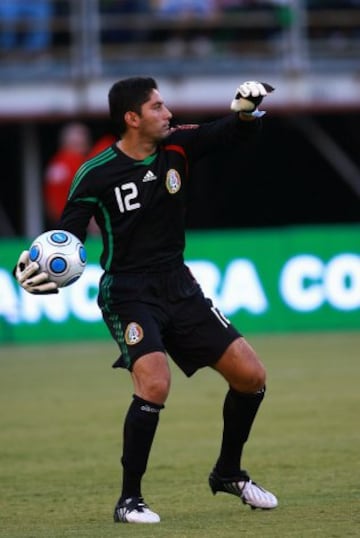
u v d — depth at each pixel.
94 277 55.25
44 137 72.62
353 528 19.34
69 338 55.28
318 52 69.50
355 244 56.94
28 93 66.69
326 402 35.88
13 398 38.84
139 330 20.22
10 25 66.50
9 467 27.53
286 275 56.25
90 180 20.44
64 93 67.00
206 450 29.00
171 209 20.56
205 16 67.81
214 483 21.58
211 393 39.41
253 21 68.12
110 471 26.75
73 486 25.08
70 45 68.69
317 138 71.12
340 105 68.75
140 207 20.34
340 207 76.88
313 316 56.53
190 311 20.59
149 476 25.86
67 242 20.48
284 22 68.00
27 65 66.94
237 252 55.59
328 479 24.64
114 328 20.62
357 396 36.94
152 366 20.06
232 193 75.81
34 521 21.30
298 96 68.62
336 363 44.75
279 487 23.91
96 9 66.62
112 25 67.50
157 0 67.62
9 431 32.66
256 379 20.62
